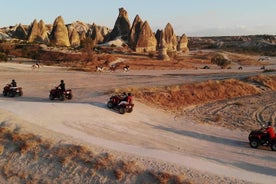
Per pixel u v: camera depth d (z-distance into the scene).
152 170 15.32
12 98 34.47
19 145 17.62
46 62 83.69
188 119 30.22
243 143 23.38
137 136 21.84
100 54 99.19
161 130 24.61
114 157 16.38
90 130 21.36
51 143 17.61
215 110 36.72
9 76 54.06
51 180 15.62
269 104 42.12
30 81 49.34
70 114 23.77
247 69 91.62
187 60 119.44
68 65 79.38
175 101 38.09
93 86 45.69
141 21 155.38
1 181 15.95
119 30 169.88
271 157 20.19
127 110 27.27
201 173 15.33
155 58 111.38
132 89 38.56
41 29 151.62
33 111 22.89
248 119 32.56
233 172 16.05
